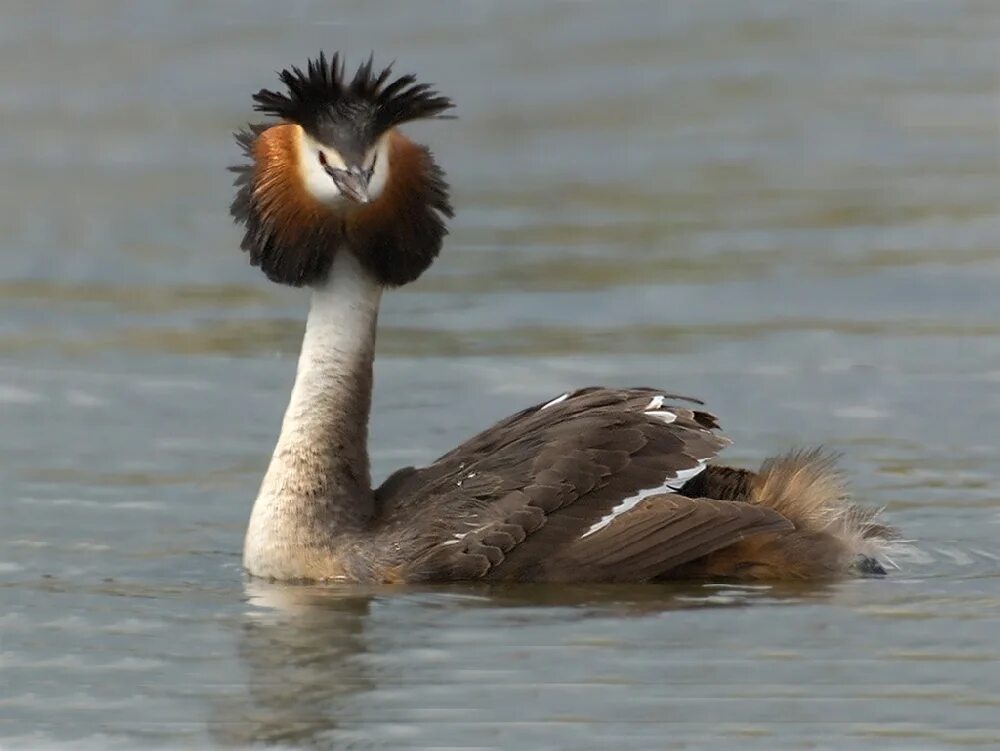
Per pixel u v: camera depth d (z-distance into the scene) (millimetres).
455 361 19625
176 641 12148
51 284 23203
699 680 11250
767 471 13656
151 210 26703
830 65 34906
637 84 33719
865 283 22406
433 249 13953
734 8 39344
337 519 13305
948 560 13609
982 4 39875
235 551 14258
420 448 16641
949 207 25859
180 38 35188
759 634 11992
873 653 11633
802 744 10352
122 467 16484
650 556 12820
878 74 34188
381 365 19469
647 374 18969
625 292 22266
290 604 12750
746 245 24297
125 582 13461
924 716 10695
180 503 15500
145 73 33219
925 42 36438
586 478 12977
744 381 18672
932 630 12047
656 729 10555
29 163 29109
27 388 18953
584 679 11289
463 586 12945
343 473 13414
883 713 10742
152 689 11344
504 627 12172
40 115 31516
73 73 33406
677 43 36625
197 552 14227
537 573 12898
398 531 13195
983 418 17328
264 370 19672
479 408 17891
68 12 37094
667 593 12781
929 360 19312
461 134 30969
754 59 35312
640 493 12984
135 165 28938
